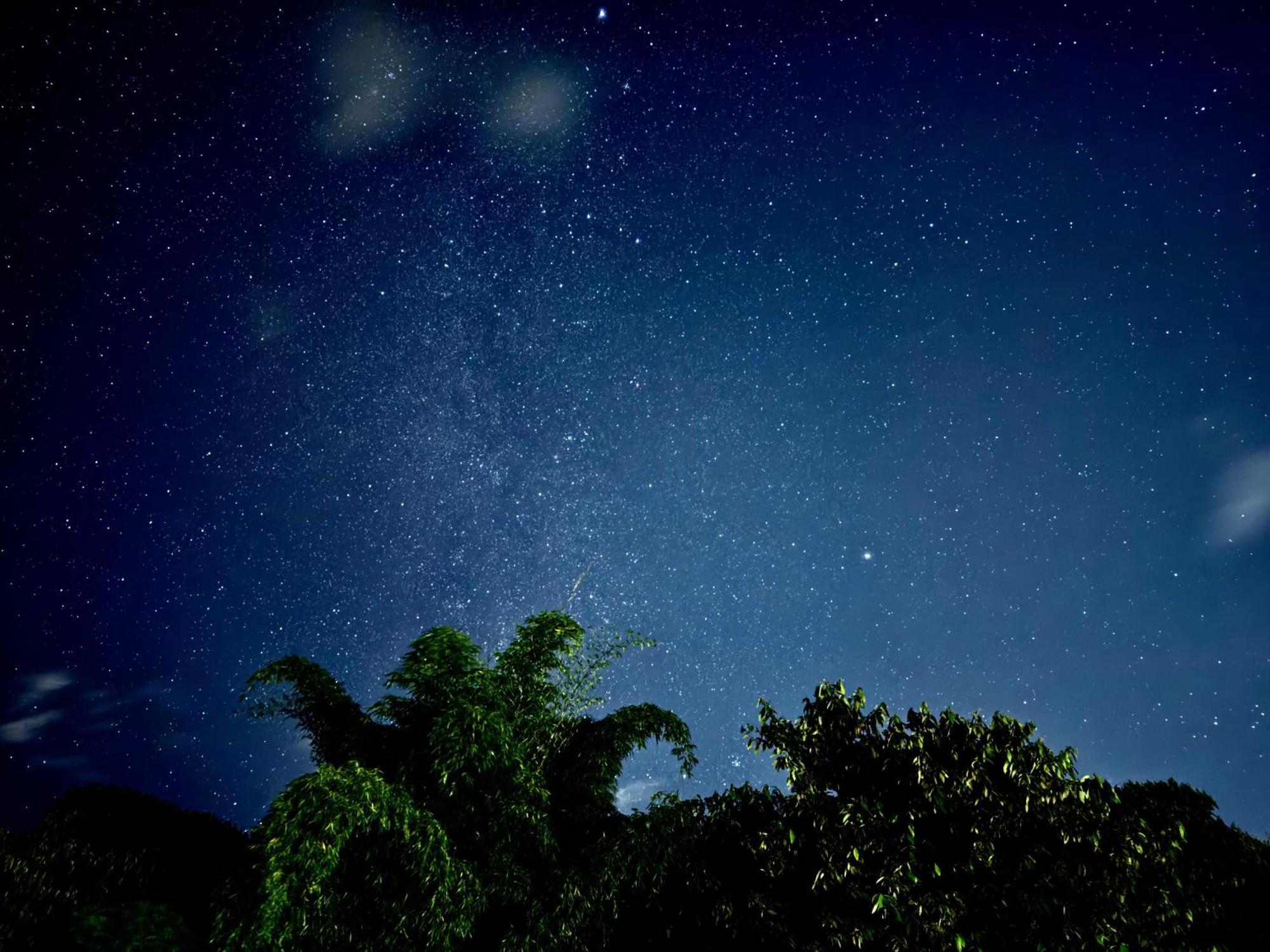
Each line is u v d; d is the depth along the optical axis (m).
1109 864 4.62
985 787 4.90
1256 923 5.32
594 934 5.53
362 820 4.82
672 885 5.51
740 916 5.14
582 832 6.25
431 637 6.29
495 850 5.60
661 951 5.41
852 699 5.55
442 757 5.58
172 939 5.74
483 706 5.84
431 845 5.06
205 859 7.30
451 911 5.09
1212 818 6.77
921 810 4.94
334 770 4.97
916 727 5.36
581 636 6.75
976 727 5.29
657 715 6.70
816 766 5.39
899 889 4.57
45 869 6.14
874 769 5.32
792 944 4.87
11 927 5.61
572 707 6.66
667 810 5.65
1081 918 4.55
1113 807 4.89
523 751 5.96
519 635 6.74
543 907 5.48
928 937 4.44
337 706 6.59
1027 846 4.77
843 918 4.73
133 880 6.47
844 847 4.83
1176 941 4.57
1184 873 4.92
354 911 5.01
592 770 6.41
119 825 7.08
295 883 4.61
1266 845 6.55
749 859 5.36
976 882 4.70
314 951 4.80
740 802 5.62
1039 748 5.05
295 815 4.74
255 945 4.54
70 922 5.71
